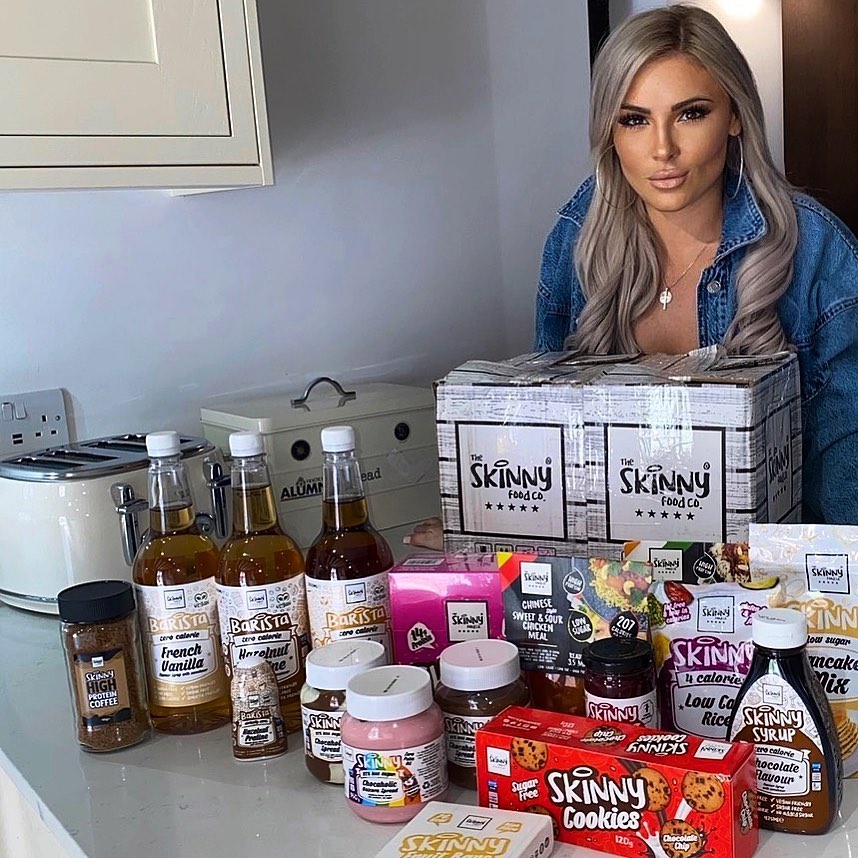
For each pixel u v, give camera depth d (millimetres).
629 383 1062
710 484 1038
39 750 1059
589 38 2086
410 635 987
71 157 1203
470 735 893
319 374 1812
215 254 1673
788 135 2408
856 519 1316
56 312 1543
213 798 938
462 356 1993
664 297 1454
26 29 1163
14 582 1388
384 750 851
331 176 1784
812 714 785
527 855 766
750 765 774
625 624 902
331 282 1807
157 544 1053
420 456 1626
